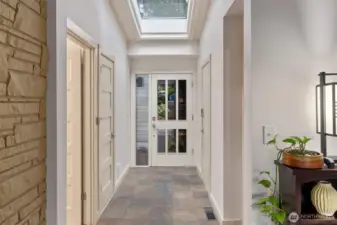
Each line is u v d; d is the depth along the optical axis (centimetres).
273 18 207
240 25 320
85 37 291
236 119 323
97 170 338
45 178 176
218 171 360
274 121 207
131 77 643
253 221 207
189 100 647
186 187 489
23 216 143
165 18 589
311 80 207
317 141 206
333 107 192
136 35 564
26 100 148
